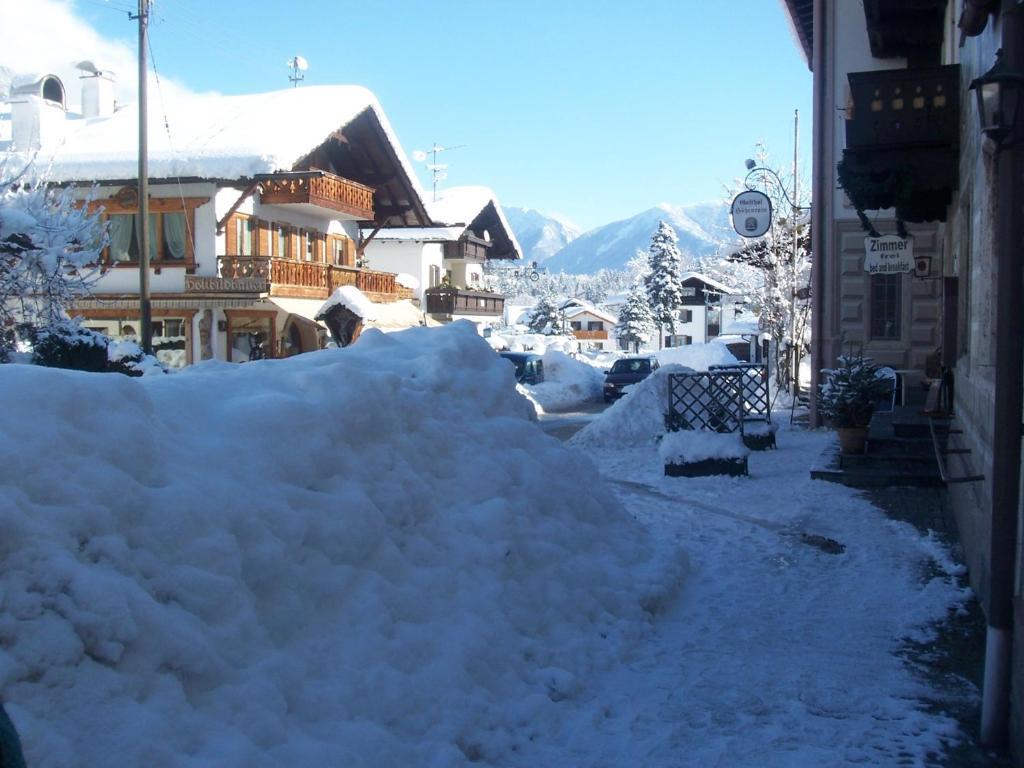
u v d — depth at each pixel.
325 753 3.61
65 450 3.57
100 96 36.09
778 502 10.96
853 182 12.38
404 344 7.16
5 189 13.67
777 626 6.46
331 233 35.09
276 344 30.44
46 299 12.98
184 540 3.75
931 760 4.45
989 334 6.41
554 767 4.31
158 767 3.07
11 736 2.02
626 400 17.72
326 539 4.50
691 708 5.01
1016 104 4.46
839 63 18.45
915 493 11.41
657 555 7.47
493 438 6.61
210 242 28.34
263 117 31.31
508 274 156.38
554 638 5.54
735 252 36.41
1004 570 4.62
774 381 34.94
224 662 3.61
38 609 3.11
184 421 4.44
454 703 4.41
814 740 4.64
